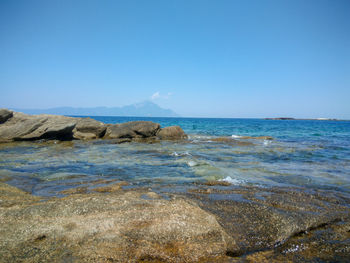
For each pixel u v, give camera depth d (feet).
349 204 17.11
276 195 18.57
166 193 18.74
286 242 11.88
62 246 10.16
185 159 36.50
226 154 43.52
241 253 10.85
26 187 20.58
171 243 10.73
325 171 29.78
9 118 75.56
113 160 36.29
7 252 9.60
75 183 22.26
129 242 10.58
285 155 43.09
